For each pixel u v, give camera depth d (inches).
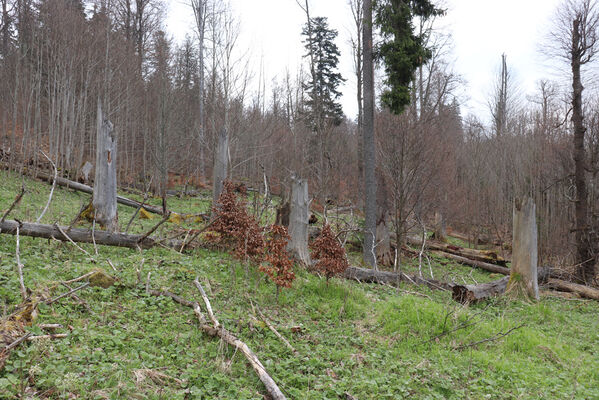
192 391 167.5
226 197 377.1
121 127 1005.2
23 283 222.1
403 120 521.3
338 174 880.9
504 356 265.6
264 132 961.5
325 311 308.8
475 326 301.1
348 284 387.9
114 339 194.7
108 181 404.5
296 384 194.2
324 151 872.3
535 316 382.6
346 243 634.8
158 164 820.0
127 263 315.3
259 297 302.4
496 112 1374.3
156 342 207.5
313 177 911.7
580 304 476.1
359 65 932.6
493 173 992.9
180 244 385.4
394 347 261.7
